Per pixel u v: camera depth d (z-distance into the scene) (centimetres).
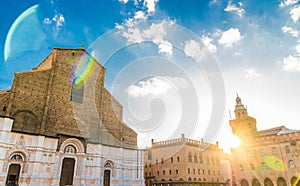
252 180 5069
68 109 3189
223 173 5684
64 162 2889
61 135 2919
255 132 5731
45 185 2591
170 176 4447
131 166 3512
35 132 2823
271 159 4881
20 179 2461
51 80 3172
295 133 4650
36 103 2956
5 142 2445
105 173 3247
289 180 4494
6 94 2756
